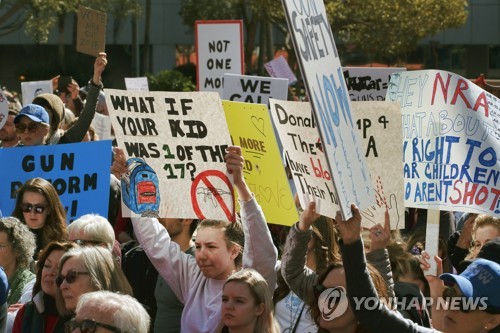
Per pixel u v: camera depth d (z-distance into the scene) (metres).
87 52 13.35
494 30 75.62
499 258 7.32
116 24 70.06
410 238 9.98
